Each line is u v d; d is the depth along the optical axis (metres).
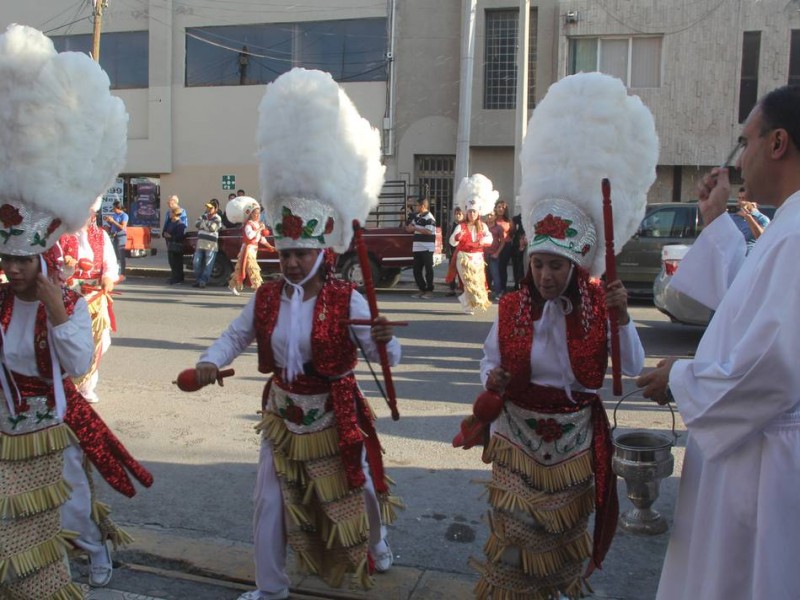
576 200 2.95
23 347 3.04
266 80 22.72
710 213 2.92
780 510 2.14
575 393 3.09
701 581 2.34
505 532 3.07
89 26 23.78
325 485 3.28
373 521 3.54
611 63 20.03
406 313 12.32
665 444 3.96
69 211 3.03
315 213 3.21
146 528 4.27
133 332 10.27
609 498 3.05
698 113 19.47
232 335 3.37
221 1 22.62
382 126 22.02
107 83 3.14
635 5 19.52
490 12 21.14
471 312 12.41
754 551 2.20
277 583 3.40
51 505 3.09
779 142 2.22
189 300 13.69
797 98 2.21
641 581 3.75
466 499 4.67
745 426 2.15
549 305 3.02
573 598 3.21
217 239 15.98
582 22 19.92
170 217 16.59
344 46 22.09
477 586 3.21
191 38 23.00
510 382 3.09
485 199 12.02
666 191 20.14
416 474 5.05
